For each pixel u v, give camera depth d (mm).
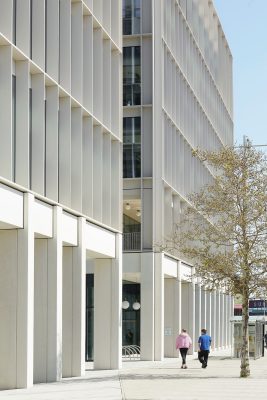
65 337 32031
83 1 32750
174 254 50625
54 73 29344
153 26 47156
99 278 37562
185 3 56531
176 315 51312
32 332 26125
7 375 25609
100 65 35281
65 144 30578
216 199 33438
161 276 46156
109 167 36438
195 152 33969
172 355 51188
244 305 32406
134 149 46812
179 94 53438
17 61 26578
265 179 32906
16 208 25453
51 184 29109
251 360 48531
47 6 29500
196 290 59344
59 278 29250
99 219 34688
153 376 31875
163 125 47656
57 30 29562
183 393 23344
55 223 29000
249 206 32656
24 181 26312
